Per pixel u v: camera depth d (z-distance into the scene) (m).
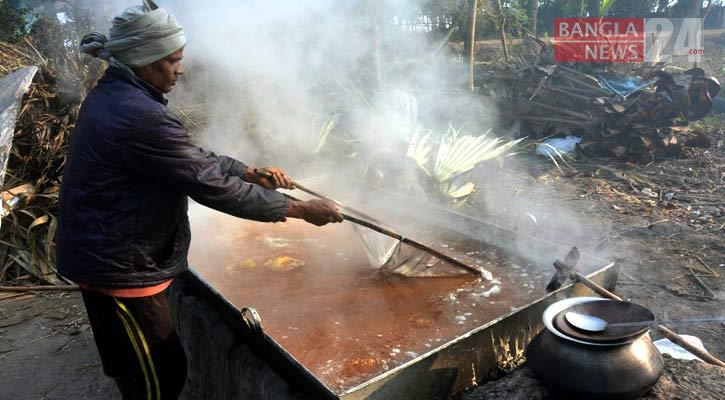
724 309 3.17
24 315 3.72
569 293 2.30
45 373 3.09
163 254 1.95
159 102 1.89
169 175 1.79
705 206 4.80
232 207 1.92
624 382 1.69
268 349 2.03
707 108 6.52
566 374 1.73
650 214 4.68
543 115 7.17
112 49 1.78
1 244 4.21
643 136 6.27
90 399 2.87
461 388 1.98
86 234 1.83
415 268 2.74
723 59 11.73
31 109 4.94
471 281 2.70
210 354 2.38
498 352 2.07
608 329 1.81
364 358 2.10
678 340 2.06
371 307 2.49
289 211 2.04
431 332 2.27
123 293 1.88
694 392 1.84
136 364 2.00
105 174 1.78
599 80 7.07
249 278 2.83
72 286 4.02
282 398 1.89
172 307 2.68
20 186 4.53
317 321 2.39
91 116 1.78
